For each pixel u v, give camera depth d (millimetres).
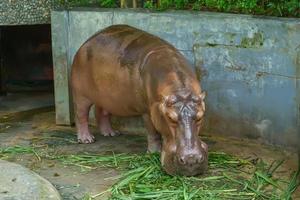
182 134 4809
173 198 4730
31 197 4559
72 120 6887
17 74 8547
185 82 4941
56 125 6914
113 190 4910
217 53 6066
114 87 5629
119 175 5266
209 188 4926
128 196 4777
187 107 4797
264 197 4789
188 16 6133
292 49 5660
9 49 8430
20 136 6500
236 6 6289
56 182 5156
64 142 6262
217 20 5992
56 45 6758
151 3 6727
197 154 4801
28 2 6977
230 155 5707
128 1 7027
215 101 6180
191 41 6160
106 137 6414
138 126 6566
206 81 6176
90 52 5859
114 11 6508
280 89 5801
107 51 5680
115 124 6680
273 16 5961
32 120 7168
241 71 5980
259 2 6355
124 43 5605
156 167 5289
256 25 5812
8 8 6941
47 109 7512
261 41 5816
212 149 5895
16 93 8156
